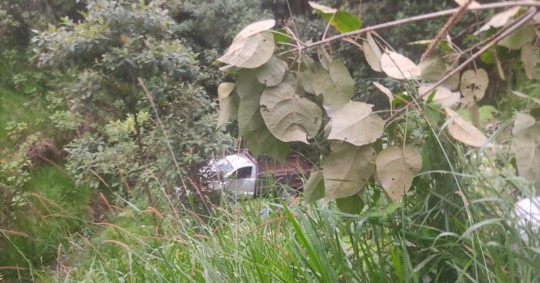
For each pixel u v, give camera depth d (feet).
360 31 5.62
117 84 16.57
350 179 5.45
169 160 15.37
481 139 5.12
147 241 9.21
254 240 7.57
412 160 5.31
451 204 5.91
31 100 27.50
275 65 5.53
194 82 17.02
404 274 5.97
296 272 6.60
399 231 6.10
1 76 29.14
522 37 6.43
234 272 6.91
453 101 5.61
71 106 17.74
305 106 5.49
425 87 5.73
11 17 30.60
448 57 6.86
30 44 29.84
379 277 6.03
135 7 16.52
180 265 7.34
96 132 18.75
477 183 6.31
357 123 5.24
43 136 24.63
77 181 16.75
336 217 6.88
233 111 5.96
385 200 7.01
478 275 5.83
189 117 16.60
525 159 5.10
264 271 6.65
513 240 5.67
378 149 5.75
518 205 5.99
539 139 5.13
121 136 17.04
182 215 10.57
